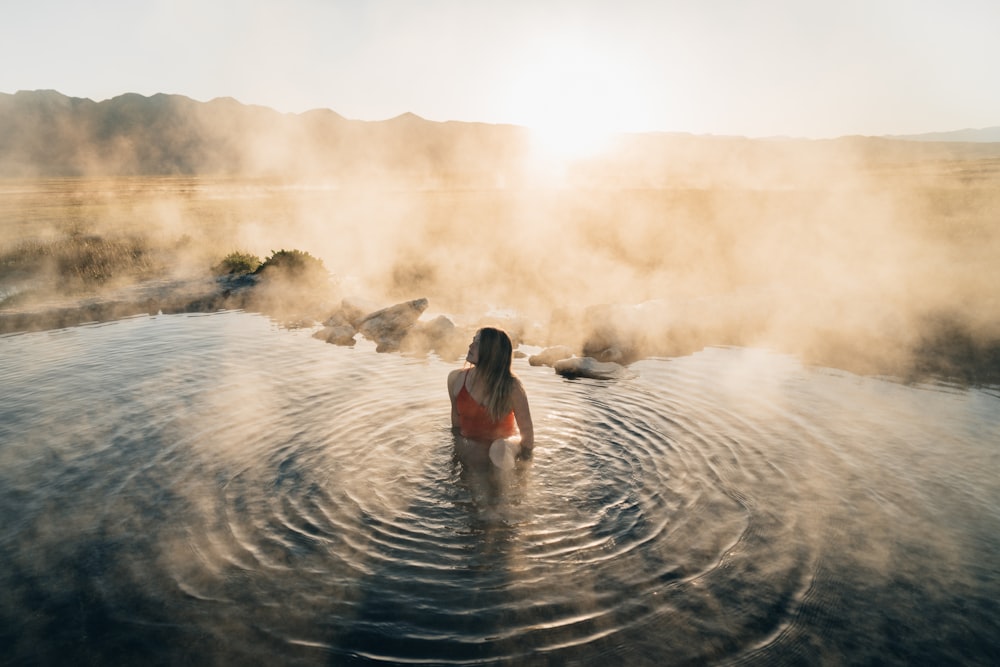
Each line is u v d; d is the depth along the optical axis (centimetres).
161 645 304
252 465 495
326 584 346
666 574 354
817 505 432
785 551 378
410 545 381
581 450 518
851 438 550
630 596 335
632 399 660
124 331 999
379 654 294
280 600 334
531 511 419
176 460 509
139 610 330
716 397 666
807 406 638
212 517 419
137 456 518
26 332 995
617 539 389
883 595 338
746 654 295
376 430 557
